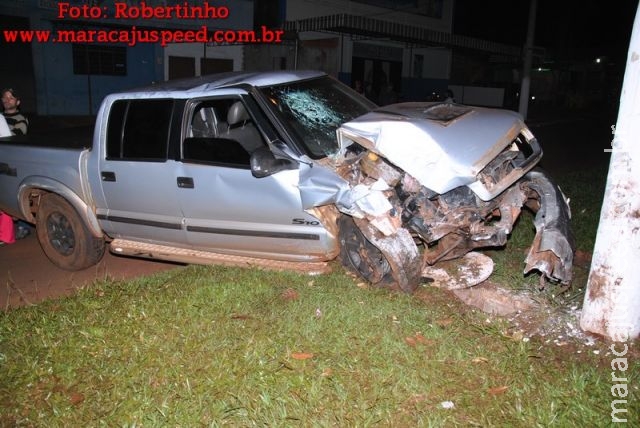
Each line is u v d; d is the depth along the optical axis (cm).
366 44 2627
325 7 2450
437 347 385
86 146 579
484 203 439
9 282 568
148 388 349
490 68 3641
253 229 486
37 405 343
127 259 634
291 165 459
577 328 405
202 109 565
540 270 414
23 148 605
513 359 368
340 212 466
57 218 597
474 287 477
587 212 696
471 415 320
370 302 448
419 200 434
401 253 434
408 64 2930
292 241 476
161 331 415
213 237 508
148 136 525
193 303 455
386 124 435
